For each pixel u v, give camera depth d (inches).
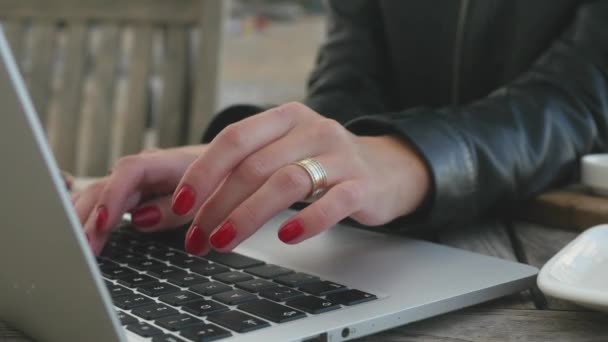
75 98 57.2
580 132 35.2
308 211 21.7
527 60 42.6
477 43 44.7
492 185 30.4
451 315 21.2
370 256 24.7
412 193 26.8
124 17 56.7
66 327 17.3
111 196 26.9
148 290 21.2
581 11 39.4
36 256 16.7
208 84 54.0
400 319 19.5
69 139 57.0
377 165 25.6
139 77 55.6
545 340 19.3
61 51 59.0
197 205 22.1
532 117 33.6
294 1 80.8
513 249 28.5
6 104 15.1
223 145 22.4
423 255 24.8
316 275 22.6
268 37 81.2
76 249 15.4
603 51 37.4
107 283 22.1
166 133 54.7
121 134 55.6
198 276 22.6
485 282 21.9
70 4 58.2
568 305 22.0
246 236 21.6
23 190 16.0
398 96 48.2
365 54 46.1
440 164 27.9
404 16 46.5
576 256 21.7
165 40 55.5
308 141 23.5
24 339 19.5
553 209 32.1
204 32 54.2
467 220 30.2
